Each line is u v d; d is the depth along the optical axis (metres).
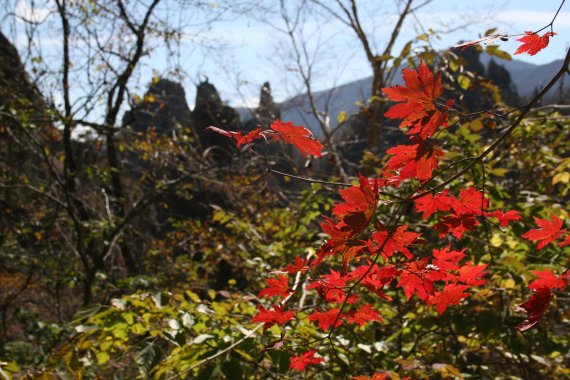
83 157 8.83
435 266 1.63
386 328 3.67
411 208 3.46
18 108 8.59
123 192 9.63
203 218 10.41
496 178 4.51
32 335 6.31
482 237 3.16
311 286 1.75
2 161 8.70
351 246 1.45
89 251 8.24
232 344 2.35
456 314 2.85
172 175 10.08
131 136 9.28
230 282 4.21
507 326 2.70
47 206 8.95
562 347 2.68
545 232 1.68
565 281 1.52
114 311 2.40
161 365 2.37
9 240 8.54
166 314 2.55
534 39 1.42
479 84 4.66
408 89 1.35
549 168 4.36
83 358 2.41
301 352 2.54
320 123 9.52
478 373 3.10
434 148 1.38
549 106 4.04
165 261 8.87
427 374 2.52
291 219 5.23
